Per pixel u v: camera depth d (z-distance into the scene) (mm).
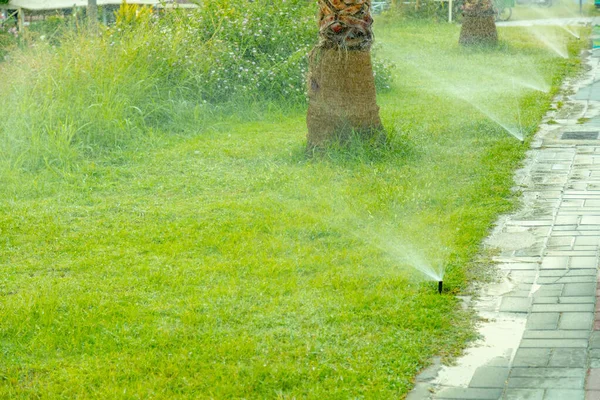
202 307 7145
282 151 12547
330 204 9938
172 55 15836
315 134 12117
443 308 7113
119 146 13023
